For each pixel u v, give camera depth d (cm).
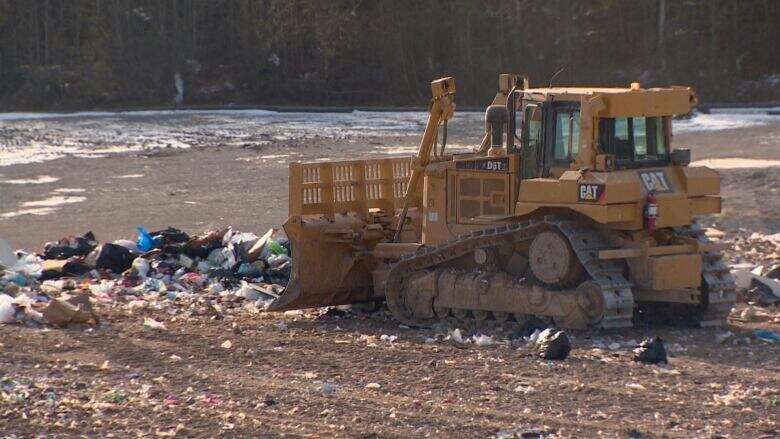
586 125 4822
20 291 5938
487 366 4300
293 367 4312
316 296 5681
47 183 12912
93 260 6944
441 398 3809
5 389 3922
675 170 5022
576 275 4928
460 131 18488
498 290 5088
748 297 5891
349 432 3400
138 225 10031
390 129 19462
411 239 5834
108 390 3934
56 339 4822
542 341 4512
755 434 3381
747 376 4150
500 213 5241
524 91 5181
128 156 15575
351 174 5856
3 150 16450
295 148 16438
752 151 14838
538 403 3738
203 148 16550
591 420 3531
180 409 3662
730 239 8306
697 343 4809
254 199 11450
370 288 5872
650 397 3812
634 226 4834
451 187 5400
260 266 6681
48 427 3441
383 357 4484
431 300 5341
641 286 4919
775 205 10150
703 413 3612
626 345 4691
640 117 4994
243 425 3475
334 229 5647
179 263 6862
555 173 5022
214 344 4778
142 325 5200
